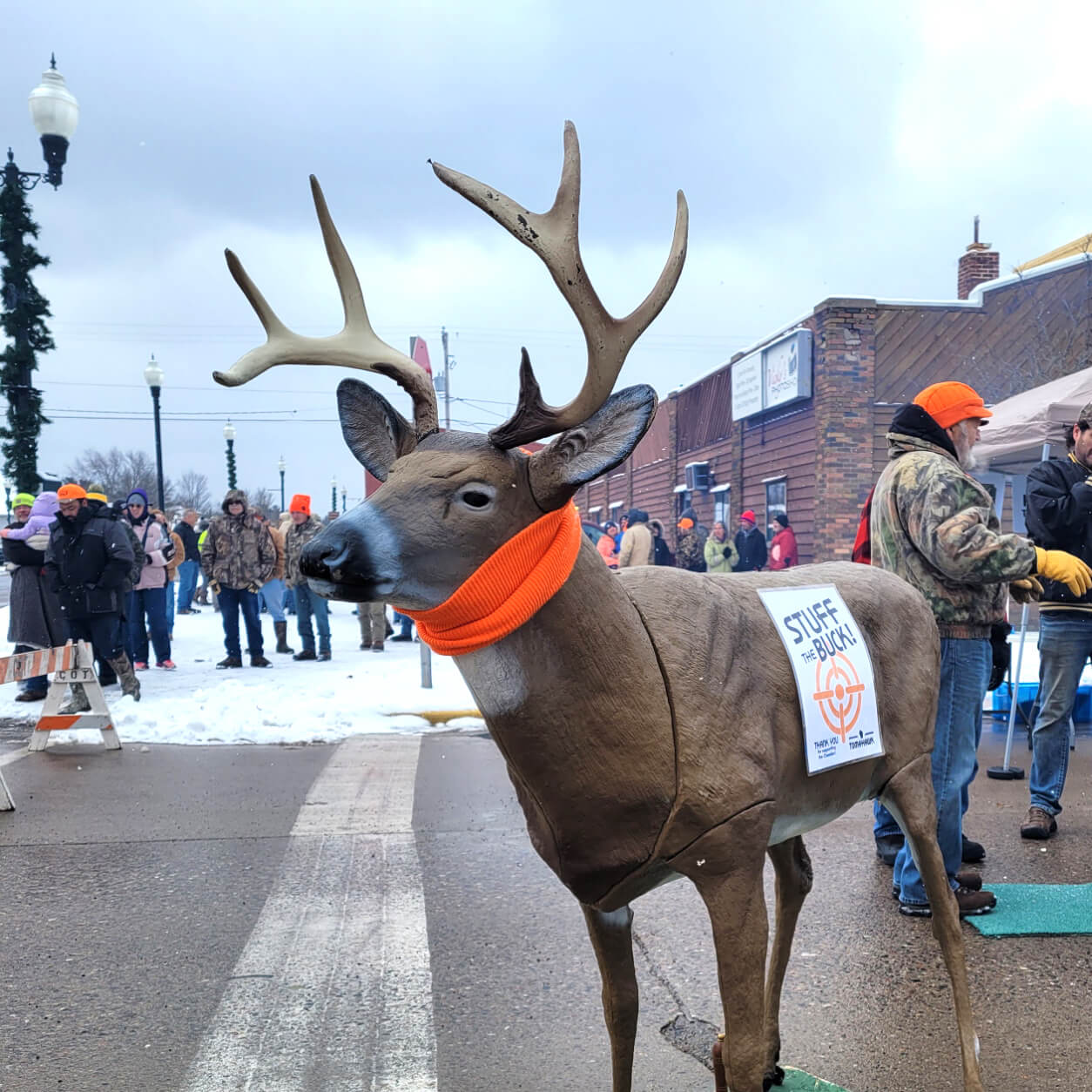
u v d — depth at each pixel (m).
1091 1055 2.91
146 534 10.65
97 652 8.62
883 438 16.73
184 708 8.11
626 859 2.10
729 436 20.95
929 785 2.77
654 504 26.23
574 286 1.93
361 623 12.71
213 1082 2.82
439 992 3.37
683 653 2.14
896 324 16.72
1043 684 4.98
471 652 1.97
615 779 2.04
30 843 5.03
